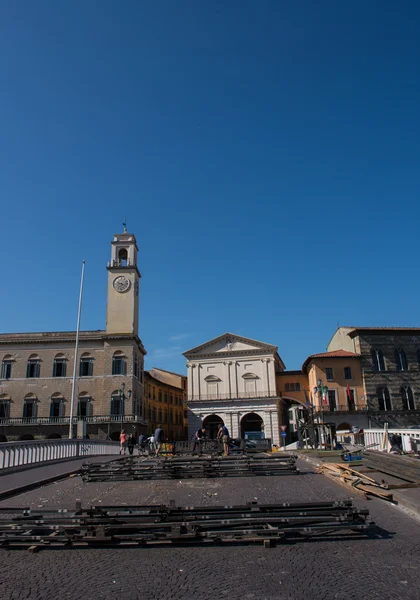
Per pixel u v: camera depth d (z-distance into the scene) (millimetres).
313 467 22484
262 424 76625
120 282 71188
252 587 6977
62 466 24266
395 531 9812
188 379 79188
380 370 68688
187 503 13281
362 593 6688
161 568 7898
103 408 65875
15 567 8109
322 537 9438
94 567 8031
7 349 69875
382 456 18500
